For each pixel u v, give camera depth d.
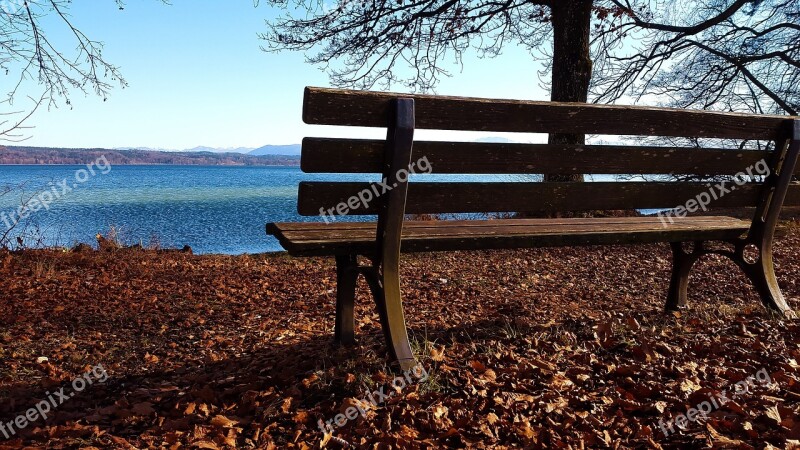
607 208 3.45
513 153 3.02
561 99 11.05
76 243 8.61
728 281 5.84
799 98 14.05
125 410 2.70
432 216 10.12
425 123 2.72
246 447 2.32
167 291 5.68
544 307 4.80
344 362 3.05
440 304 5.07
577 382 2.79
